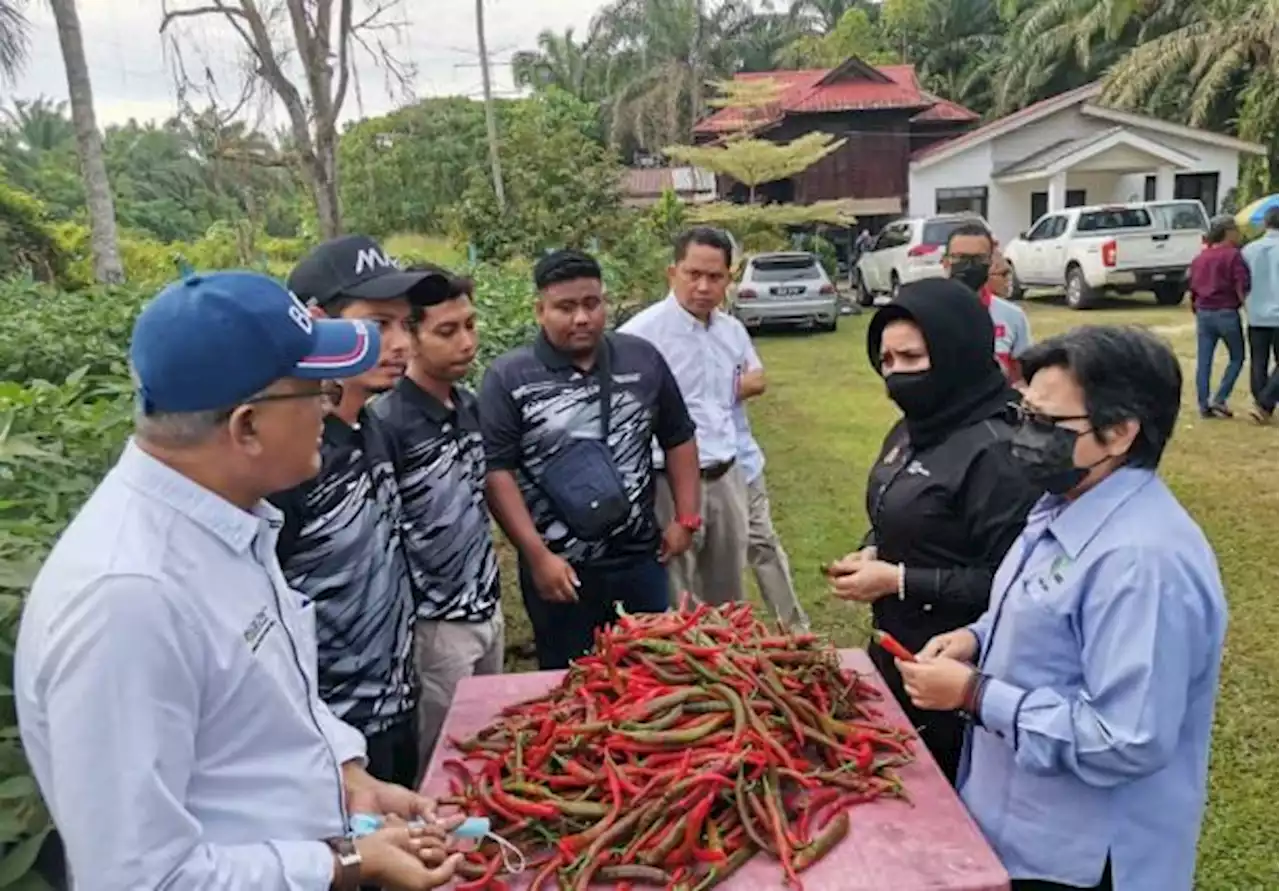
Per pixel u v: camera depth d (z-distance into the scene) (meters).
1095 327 1.83
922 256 17.36
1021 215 25.17
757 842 1.79
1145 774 1.74
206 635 1.36
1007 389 2.51
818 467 7.87
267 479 1.45
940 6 39.66
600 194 17.73
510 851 1.82
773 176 25.78
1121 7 26.59
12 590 1.94
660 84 38.97
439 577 2.89
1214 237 8.42
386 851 1.50
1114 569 1.75
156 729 1.28
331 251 2.47
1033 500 2.32
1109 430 1.76
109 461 2.72
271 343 1.38
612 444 3.40
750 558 4.56
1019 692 1.85
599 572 3.41
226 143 9.23
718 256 4.08
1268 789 3.51
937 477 2.44
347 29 8.61
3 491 2.48
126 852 1.24
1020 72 31.69
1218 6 24.33
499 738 2.19
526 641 4.96
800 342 15.03
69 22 9.42
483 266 12.99
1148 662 1.71
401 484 2.81
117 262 9.88
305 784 1.50
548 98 35.47
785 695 2.09
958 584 2.42
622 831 1.79
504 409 3.35
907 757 2.10
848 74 28.27
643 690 2.10
